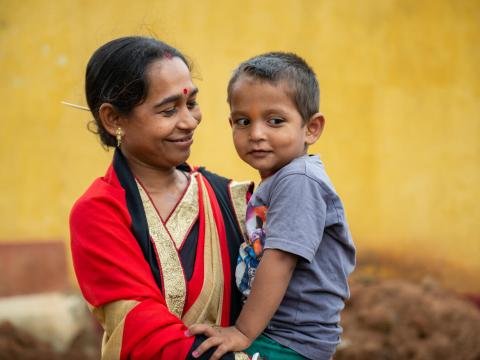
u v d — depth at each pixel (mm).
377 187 8680
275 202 2414
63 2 7699
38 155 7691
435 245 8766
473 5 8820
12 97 7668
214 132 8078
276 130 2482
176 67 2479
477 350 5973
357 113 8625
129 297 2342
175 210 2578
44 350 6219
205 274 2506
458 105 8820
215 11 8109
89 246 2398
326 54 8516
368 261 8625
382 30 8664
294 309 2457
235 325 2389
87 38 7727
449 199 8812
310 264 2438
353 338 6023
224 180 2832
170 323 2312
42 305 6562
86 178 7758
